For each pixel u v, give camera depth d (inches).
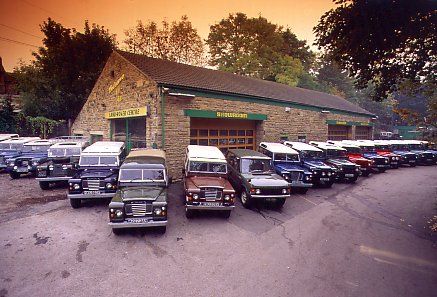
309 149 542.0
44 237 254.5
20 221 291.9
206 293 177.5
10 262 209.2
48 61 1032.2
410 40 272.7
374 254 240.5
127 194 264.5
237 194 429.7
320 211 362.0
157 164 320.2
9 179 494.9
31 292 173.8
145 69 540.4
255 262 220.4
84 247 237.0
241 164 397.1
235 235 273.9
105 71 688.4
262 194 343.0
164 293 176.4
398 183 557.9
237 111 609.3
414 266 220.7
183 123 515.5
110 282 186.9
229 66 1549.0
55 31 1043.3
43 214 314.0
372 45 279.4
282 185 346.9
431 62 285.7
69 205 346.9
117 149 399.9
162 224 253.8
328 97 1143.0
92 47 1043.3
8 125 904.9
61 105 999.6
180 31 1540.4
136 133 563.2
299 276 201.6
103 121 708.0
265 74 1435.8
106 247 238.2
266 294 178.2
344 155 604.1
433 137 311.7
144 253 229.8
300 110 785.6
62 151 456.8
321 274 205.3
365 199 428.1
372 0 245.3
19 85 1153.4
